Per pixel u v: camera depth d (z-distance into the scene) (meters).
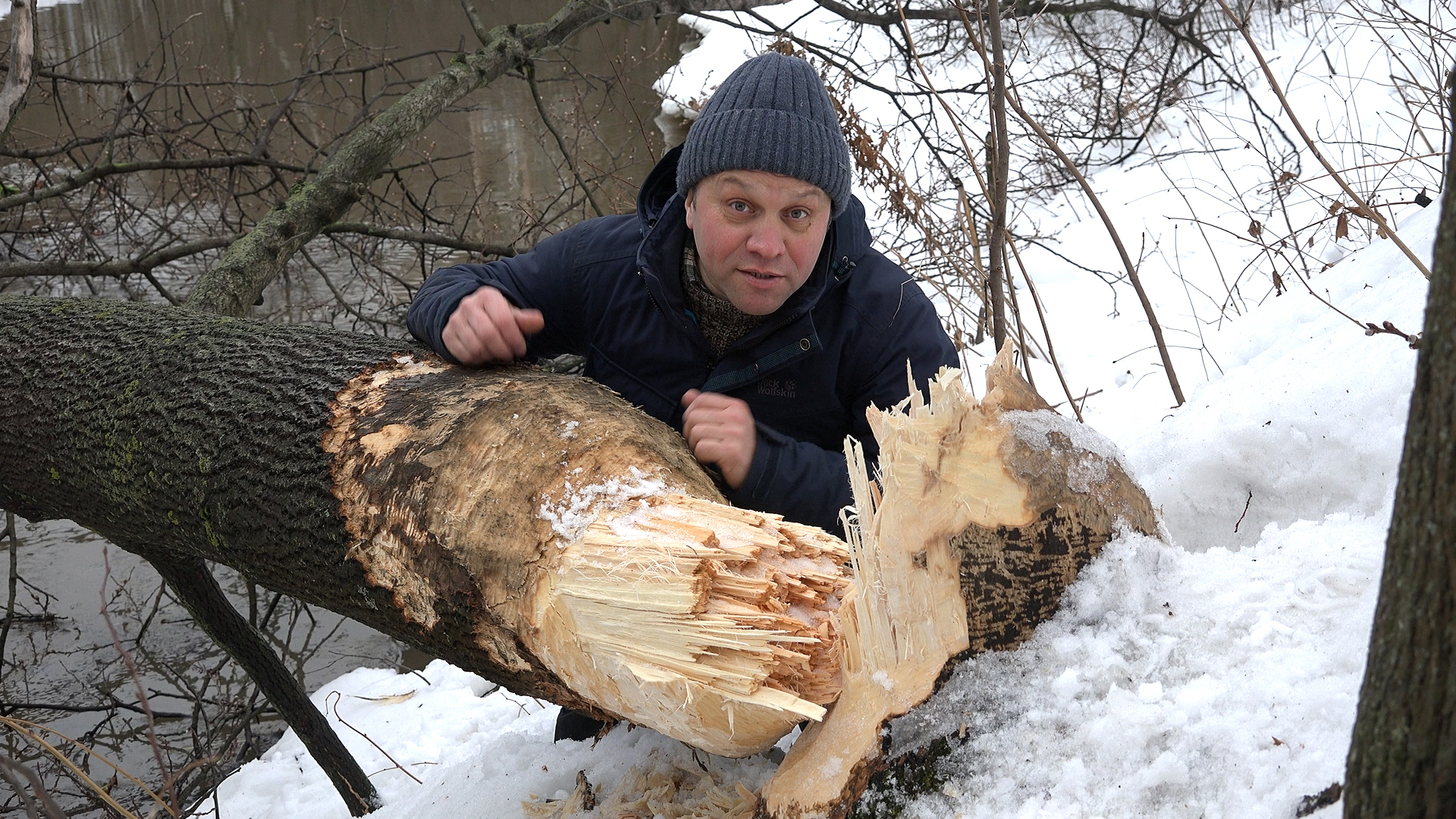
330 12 10.93
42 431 2.23
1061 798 1.24
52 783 3.74
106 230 7.23
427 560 1.60
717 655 1.37
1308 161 5.68
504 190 7.86
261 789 3.11
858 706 1.38
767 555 1.46
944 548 1.34
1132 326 4.92
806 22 9.28
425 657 4.53
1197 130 6.68
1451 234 0.78
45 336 2.35
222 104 6.40
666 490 1.57
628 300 2.08
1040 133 3.21
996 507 1.35
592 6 5.09
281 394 1.89
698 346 2.04
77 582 5.02
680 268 1.99
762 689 1.36
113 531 2.34
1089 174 6.69
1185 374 4.01
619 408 1.75
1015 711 1.32
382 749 2.95
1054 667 1.34
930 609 1.35
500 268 2.16
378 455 1.69
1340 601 1.35
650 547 1.42
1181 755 1.23
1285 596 1.38
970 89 5.07
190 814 3.12
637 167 7.57
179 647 4.62
